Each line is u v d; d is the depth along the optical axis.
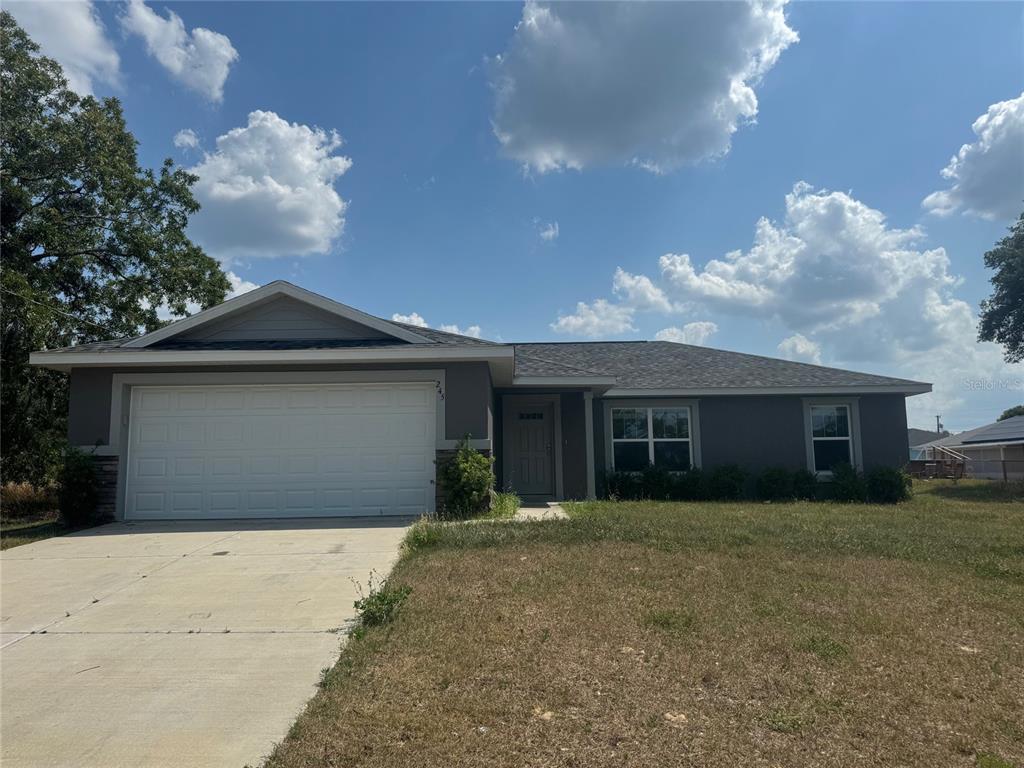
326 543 8.77
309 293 11.97
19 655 5.02
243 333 12.19
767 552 7.87
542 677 4.34
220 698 4.25
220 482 11.21
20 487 17.02
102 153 22.16
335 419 11.38
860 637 5.07
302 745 3.59
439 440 11.27
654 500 15.51
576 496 16.33
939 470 33.12
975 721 3.80
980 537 9.12
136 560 7.97
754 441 16.95
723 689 4.19
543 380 14.31
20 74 21.14
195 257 24.36
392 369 11.38
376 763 3.40
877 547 8.22
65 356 10.91
